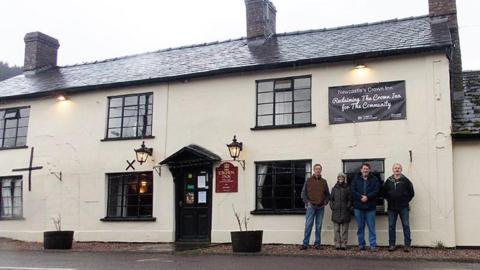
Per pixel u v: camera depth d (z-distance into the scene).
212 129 16.48
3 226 19.30
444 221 13.58
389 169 14.27
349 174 14.75
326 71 15.31
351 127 14.81
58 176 18.53
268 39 18.45
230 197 15.90
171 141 17.00
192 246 15.19
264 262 11.10
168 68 18.03
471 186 13.67
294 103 15.70
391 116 14.44
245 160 15.87
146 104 17.70
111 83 17.92
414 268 10.02
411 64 14.45
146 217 16.97
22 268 10.23
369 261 11.26
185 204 16.66
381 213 14.12
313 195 13.96
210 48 19.17
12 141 19.92
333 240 14.50
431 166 13.88
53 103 19.14
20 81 21.41
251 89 16.17
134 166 17.38
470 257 11.67
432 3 16.23
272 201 15.52
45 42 22.70
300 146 15.27
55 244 15.23
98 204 17.73
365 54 14.65
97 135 18.16
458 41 16.12
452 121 14.44
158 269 10.03
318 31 18.09
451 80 15.36
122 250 14.45
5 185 19.73
